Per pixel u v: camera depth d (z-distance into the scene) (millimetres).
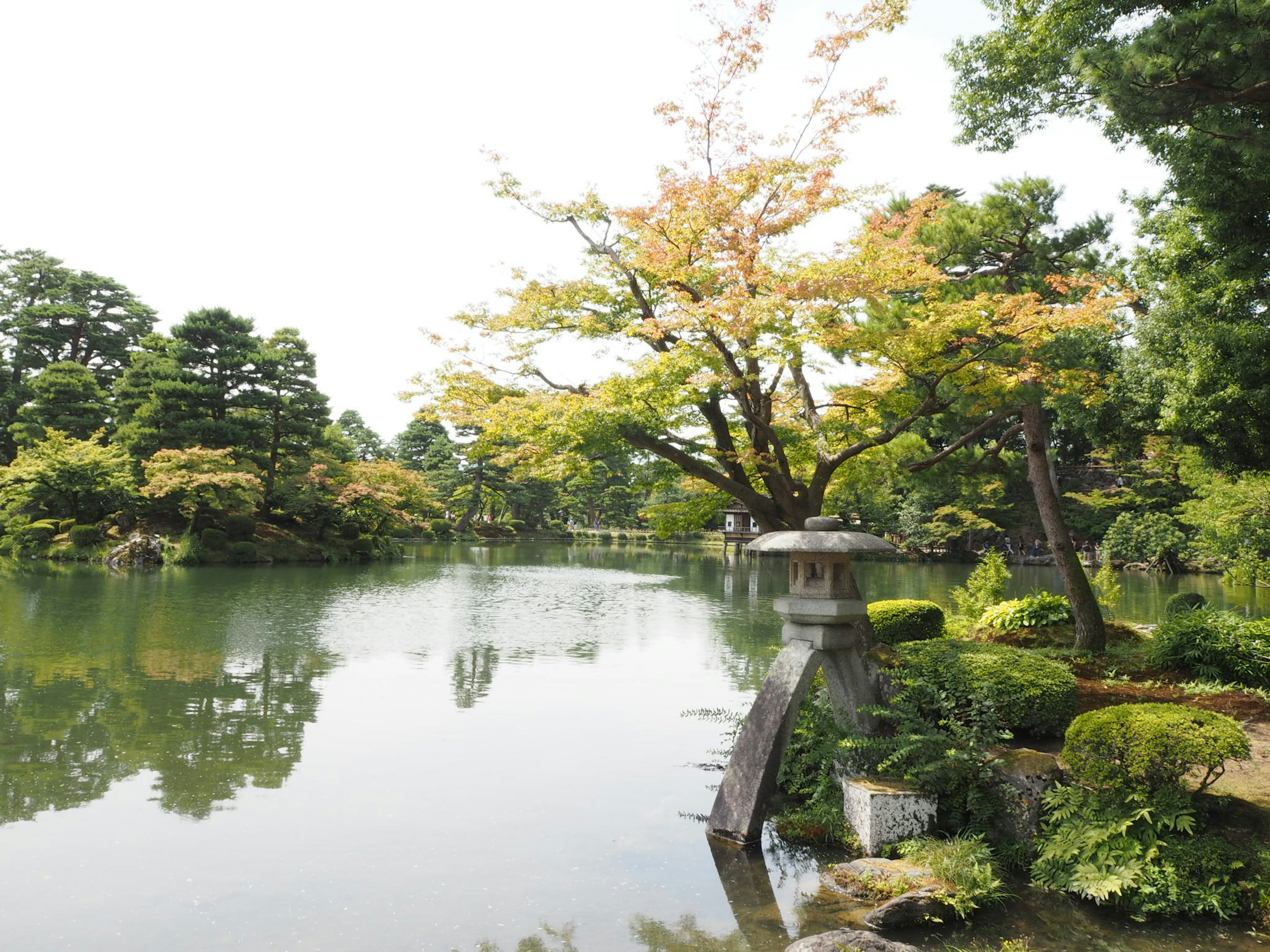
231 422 39344
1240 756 5223
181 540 35438
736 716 7992
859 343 8242
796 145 9203
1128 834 5527
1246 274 8617
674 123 9156
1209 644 9258
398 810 7031
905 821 6137
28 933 4863
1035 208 11109
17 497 36906
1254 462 9422
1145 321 9742
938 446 16016
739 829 6395
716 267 9461
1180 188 8750
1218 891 5117
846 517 46625
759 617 20641
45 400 42500
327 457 42562
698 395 8805
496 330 10156
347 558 39625
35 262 50312
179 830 6543
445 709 10688
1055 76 9406
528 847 6270
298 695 11398
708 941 4898
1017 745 7219
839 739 7027
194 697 11180
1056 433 42906
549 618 19938
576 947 4793
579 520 82812
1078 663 10039
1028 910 5316
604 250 10312
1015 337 8719
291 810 7020
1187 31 6812
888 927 5059
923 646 7949
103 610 19703
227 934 4863
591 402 8508
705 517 11180
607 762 8461
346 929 4953
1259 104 7664
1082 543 46656
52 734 9297
